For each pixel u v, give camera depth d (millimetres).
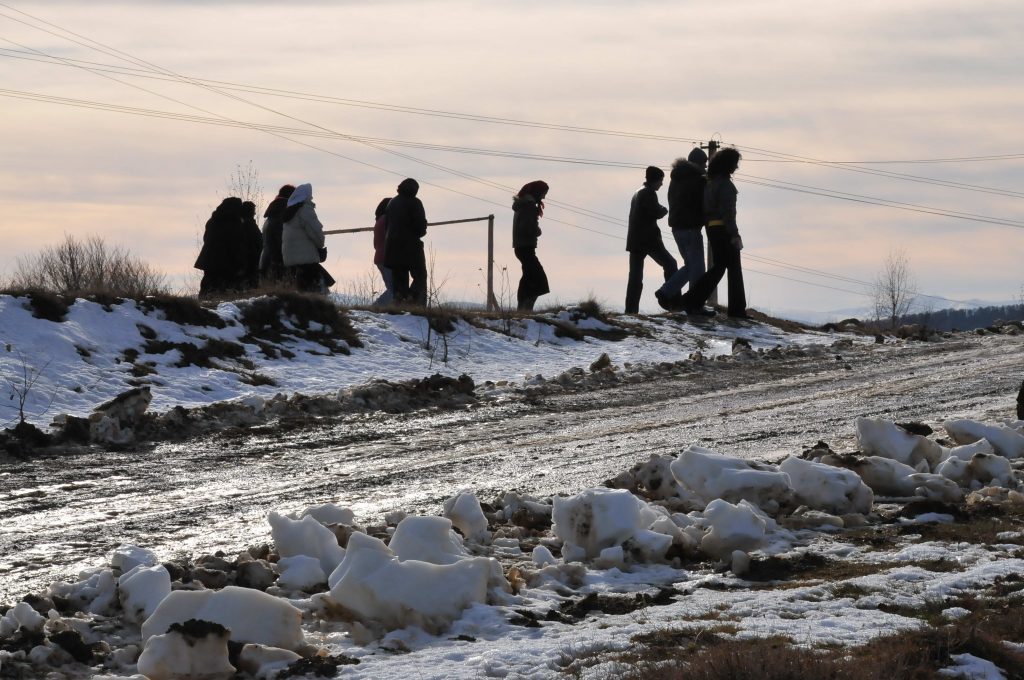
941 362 67625
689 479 28547
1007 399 50531
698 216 86000
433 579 19719
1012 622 18016
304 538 23047
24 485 33219
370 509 30688
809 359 69625
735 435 42750
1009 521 26344
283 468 36750
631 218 86812
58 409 44781
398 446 41000
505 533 26297
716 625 18312
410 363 61250
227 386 51781
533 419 47344
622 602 20656
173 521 29406
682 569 23375
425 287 74312
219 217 70625
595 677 15875
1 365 47031
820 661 15875
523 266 81438
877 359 69938
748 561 22797
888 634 17359
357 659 17516
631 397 53594
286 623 18234
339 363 58844
